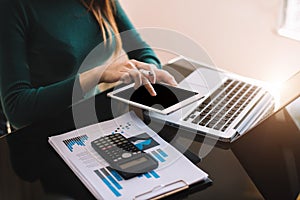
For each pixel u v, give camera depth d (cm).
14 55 144
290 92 121
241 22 174
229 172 98
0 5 143
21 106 142
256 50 175
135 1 194
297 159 99
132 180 94
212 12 179
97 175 95
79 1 158
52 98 141
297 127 108
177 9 186
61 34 154
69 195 92
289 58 169
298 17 166
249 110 115
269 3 167
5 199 92
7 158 102
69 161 100
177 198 91
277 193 92
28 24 149
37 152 104
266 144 104
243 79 129
